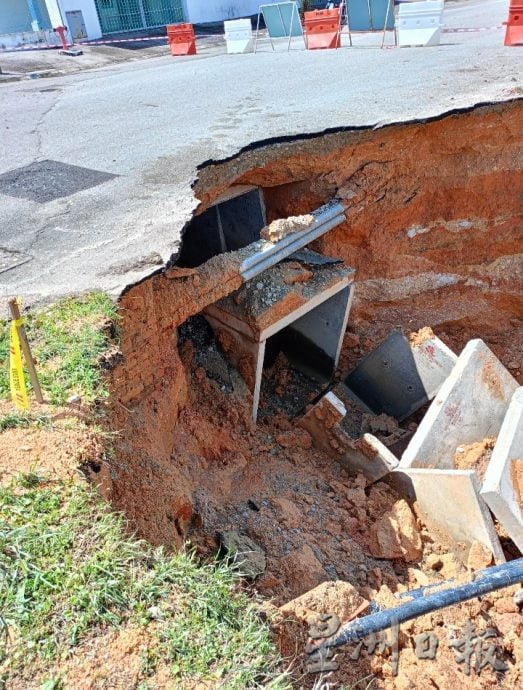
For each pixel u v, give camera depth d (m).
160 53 18.31
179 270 5.88
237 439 6.86
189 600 2.95
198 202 6.30
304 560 5.38
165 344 5.65
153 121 9.17
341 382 8.45
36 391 3.89
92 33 20.20
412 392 7.83
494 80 9.14
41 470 3.40
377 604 4.90
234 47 15.99
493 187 8.27
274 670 2.84
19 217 6.38
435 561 5.88
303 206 7.83
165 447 5.27
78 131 9.12
